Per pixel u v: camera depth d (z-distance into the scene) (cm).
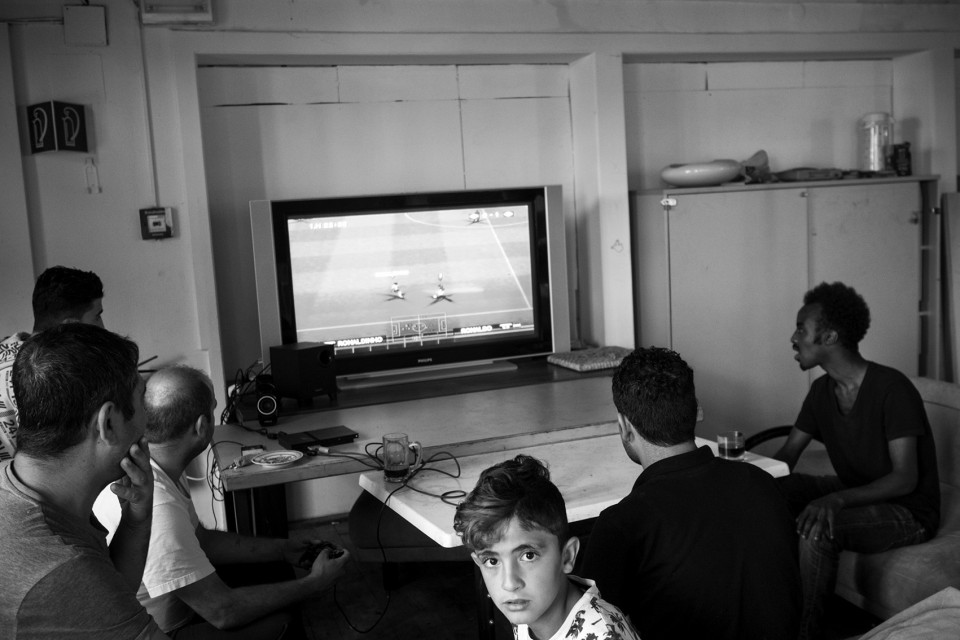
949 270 506
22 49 371
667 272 448
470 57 434
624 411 186
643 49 455
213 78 412
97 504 219
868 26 497
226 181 417
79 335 146
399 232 404
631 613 176
